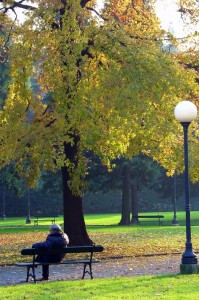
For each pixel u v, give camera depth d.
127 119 26.50
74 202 32.53
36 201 93.88
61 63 27.38
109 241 35.69
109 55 27.19
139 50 27.05
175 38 30.95
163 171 67.25
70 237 32.44
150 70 26.70
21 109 29.12
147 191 94.25
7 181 56.88
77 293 16.19
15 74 28.47
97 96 26.70
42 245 19.73
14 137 28.39
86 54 29.73
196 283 17.33
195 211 92.38
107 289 16.78
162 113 27.38
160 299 14.50
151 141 29.45
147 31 31.02
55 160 29.72
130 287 17.00
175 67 27.81
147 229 48.12
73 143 27.69
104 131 26.73
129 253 28.78
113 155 29.61
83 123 26.67
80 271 22.70
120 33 27.78
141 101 26.36
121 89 26.42
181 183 69.00
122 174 59.47
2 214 93.06
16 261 27.23
